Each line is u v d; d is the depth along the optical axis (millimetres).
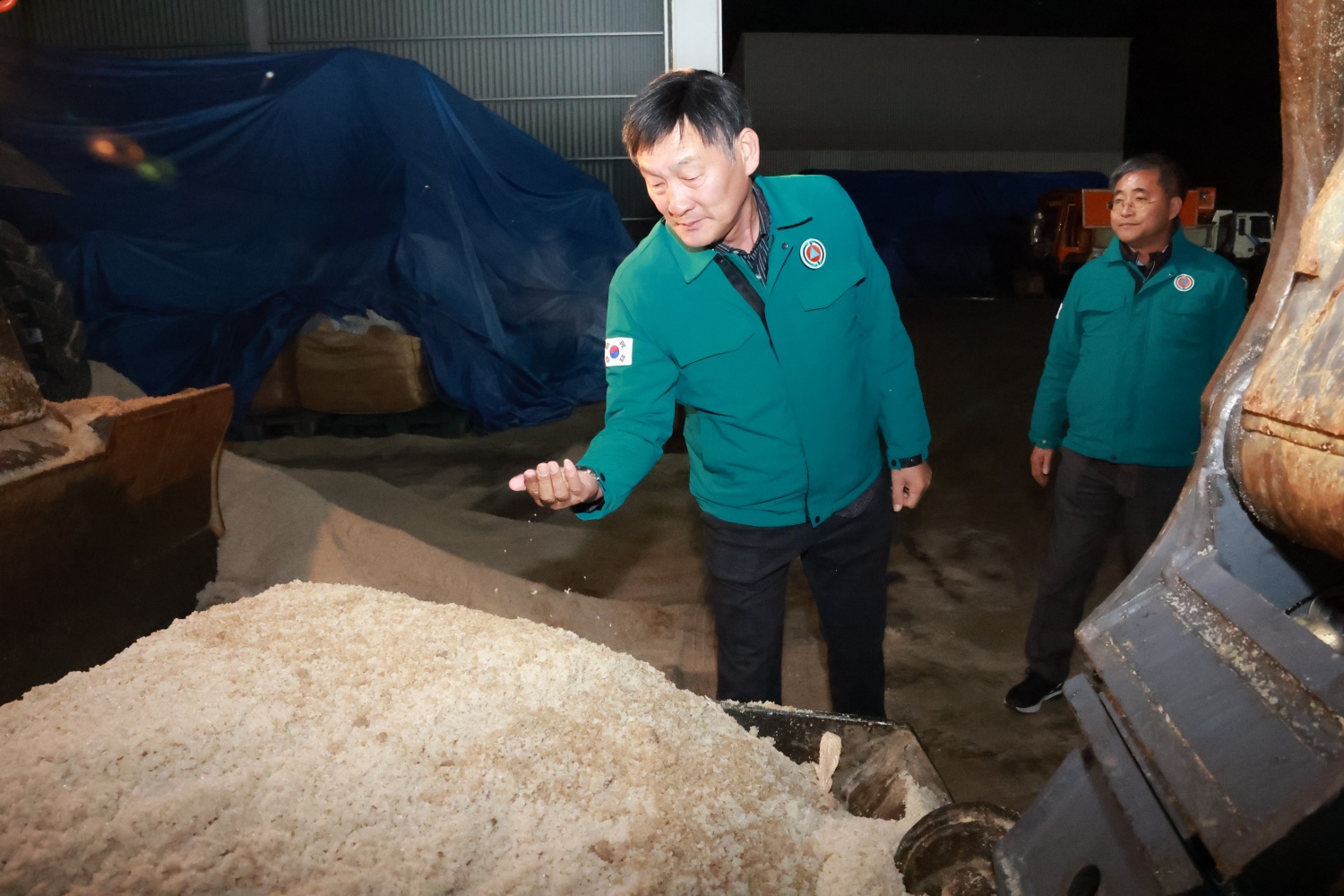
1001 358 9656
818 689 3119
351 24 10641
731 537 2115
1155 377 2551
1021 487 5434
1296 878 713
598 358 7855
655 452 1979
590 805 1314
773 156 21766
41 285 4484
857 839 1334
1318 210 1028
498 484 5680
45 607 2449
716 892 1213
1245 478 1050
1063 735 2848
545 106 10820
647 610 3670
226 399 3104
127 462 2727
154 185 6711
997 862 1076
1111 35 22844
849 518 2139
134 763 1310
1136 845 893
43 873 1159
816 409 1992
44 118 6629
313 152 6914
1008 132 21719
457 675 1558
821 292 1923
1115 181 2553
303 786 1292
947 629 3615
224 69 6789
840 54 21312
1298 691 825
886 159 21797
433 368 6812
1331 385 892
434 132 7078
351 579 3422
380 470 6043
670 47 10406
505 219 7863
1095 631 1145
